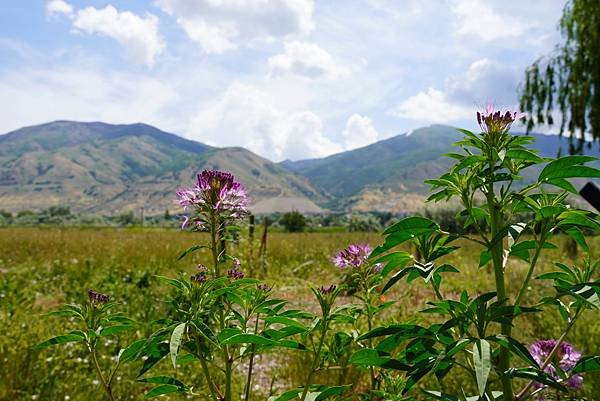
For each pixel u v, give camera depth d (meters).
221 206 1.69
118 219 110.19
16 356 3.91
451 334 1.51
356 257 2.14
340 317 1.78
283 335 1.70
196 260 10.69
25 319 5.26
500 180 1.49
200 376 3.97
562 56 13.02
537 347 1.91
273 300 1.74
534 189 1.50
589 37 12.45
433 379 3.38
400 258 1.61
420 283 8.38
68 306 1.80
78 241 18.83
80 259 12.67
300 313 1.79
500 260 1.52
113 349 4.48
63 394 3.57
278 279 8.70
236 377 4.11
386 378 2.00
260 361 4.79
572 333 4.14
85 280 9.24
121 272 9.98
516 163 1.53
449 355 1.22
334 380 3.67
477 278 8.96
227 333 1.50
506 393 1.48
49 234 24.64
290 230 39.78
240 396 3.64
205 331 1.49
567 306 1.59
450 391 3.22
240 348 1.84
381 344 1.46
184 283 1.57
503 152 1.41
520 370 1.32
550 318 4.55
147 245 16.45
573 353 1.84
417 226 1.47
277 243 15.61
